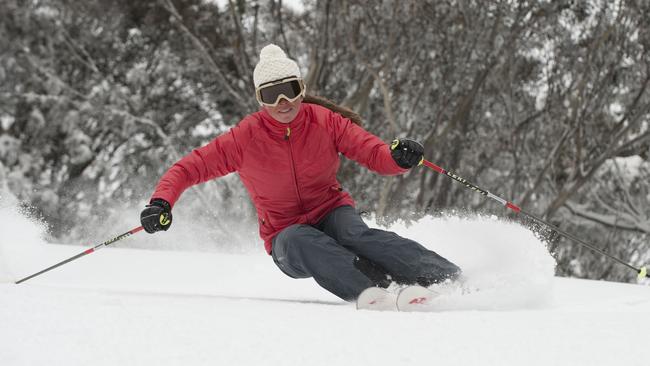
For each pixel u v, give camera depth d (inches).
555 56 966.4
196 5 1017.5
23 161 1046.4
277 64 211.3
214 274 330.3
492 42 926.4
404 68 964.0
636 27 940.6
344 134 221.5
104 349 117.6
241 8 997.2
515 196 1061.1
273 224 228.1
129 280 300.4
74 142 1048.2
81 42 1084.5
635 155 1056.2
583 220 1055.0
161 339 125.3
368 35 957.2
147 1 1027.3
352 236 211.8
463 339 126.2
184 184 216.2
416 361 110.9
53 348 117.6
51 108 1056.2
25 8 1036.5
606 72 960.9
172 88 1099.9
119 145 1087.0
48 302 162.9
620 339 127.2
